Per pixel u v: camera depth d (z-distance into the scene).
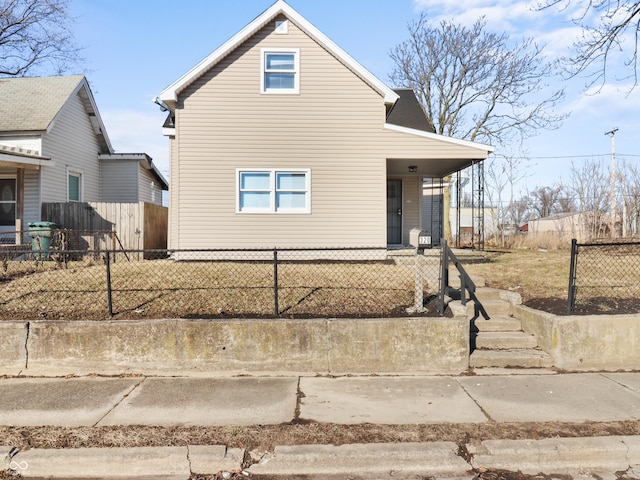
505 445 3.70
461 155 11.09
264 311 6.16
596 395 4.80
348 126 11.04
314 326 5.61
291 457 3.60
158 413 4.36
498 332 6.45
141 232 13.09
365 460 3.59
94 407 4.50
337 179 11.05
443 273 6.07
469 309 6.81
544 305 6.74
